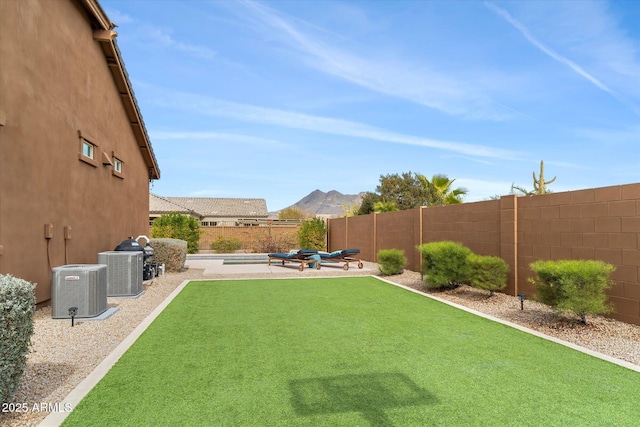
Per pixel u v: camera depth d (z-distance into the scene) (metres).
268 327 5.96
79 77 9.11
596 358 4.59
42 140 7.32
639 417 3.19
